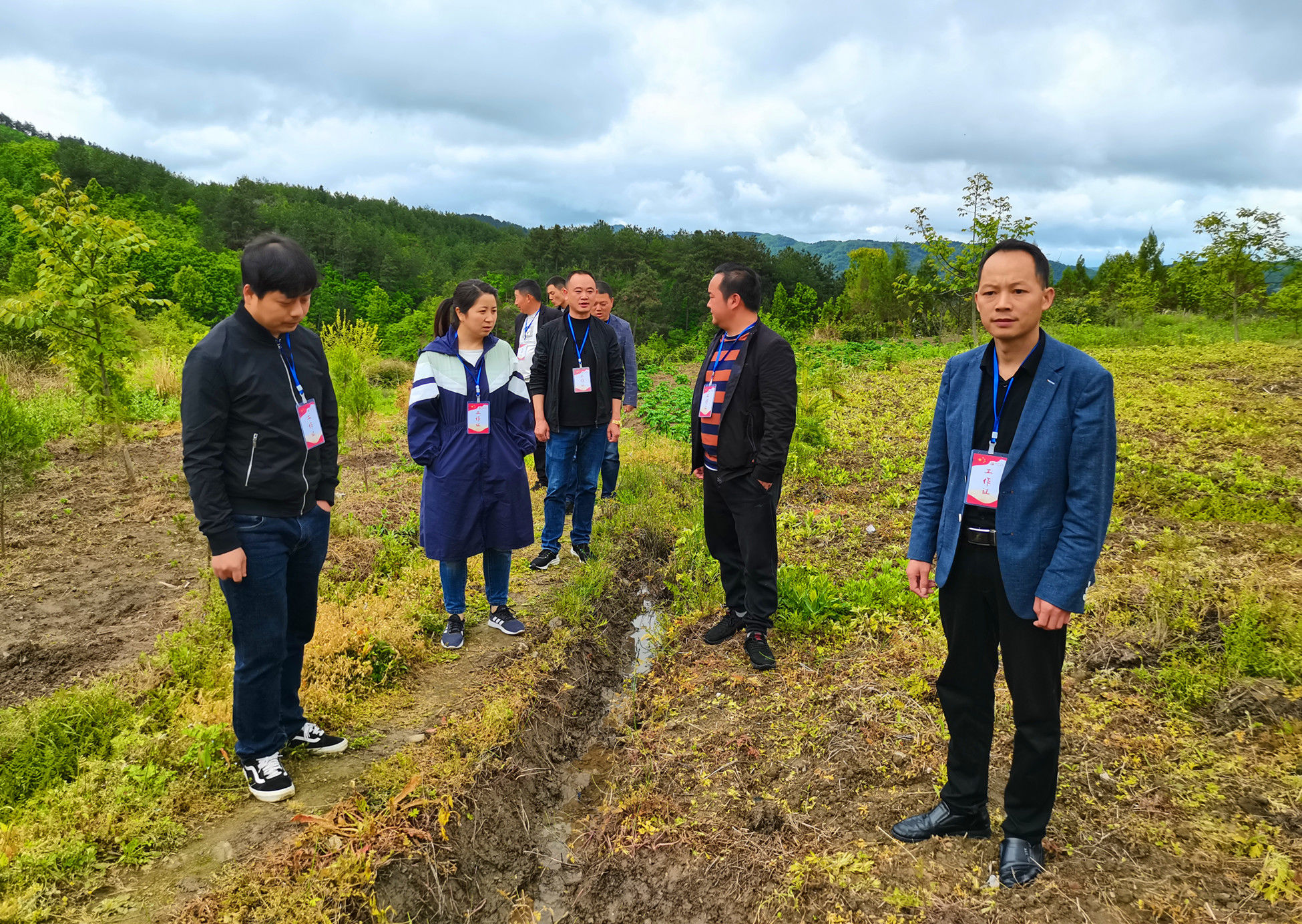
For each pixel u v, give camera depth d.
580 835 3.13
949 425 2.40
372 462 8.83
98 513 6.36
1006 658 2.28
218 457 2.60
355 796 2.93
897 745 3.19
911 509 6.70
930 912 2.31
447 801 2.93
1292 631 3.47
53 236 6.91
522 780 3.32
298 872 2.53
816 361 19.48
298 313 2.64
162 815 2.76
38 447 5.63
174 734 3.16
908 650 3.99
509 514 4.25
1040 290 2.10
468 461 4.09
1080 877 2.36
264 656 2.79
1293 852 2.35
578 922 2.71
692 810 3.06
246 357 2.62
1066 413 2.11
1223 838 2.45
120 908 2.36
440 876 2.70
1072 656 3.76
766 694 3.80
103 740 3.07
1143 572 4.59
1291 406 9.52
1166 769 2.86
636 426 12.05
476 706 3.69
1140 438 8.33
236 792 2.96
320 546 3.01
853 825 2.78
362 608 4.39
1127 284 27.41
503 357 4.21
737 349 3.90
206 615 4.21
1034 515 2.15
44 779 2.84
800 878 2.55
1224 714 3.14
